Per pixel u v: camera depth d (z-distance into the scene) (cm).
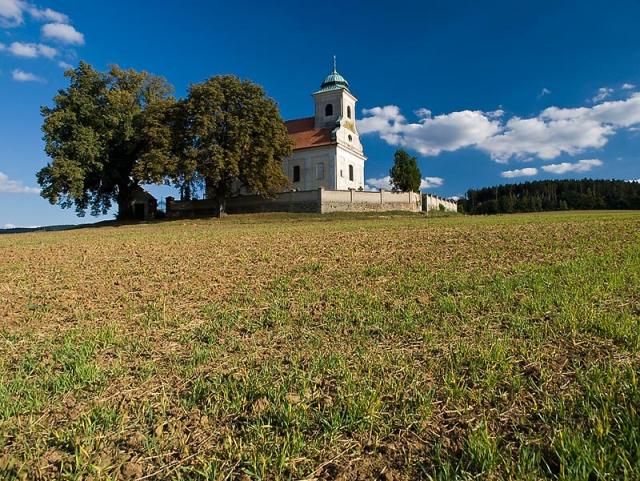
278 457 311
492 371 427
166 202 5847
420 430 338
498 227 2136
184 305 814
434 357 484
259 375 454
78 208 5634
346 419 354
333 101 6425
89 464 312
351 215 4631
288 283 977
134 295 930
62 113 4931
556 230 1823
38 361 540
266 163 4753
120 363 516
